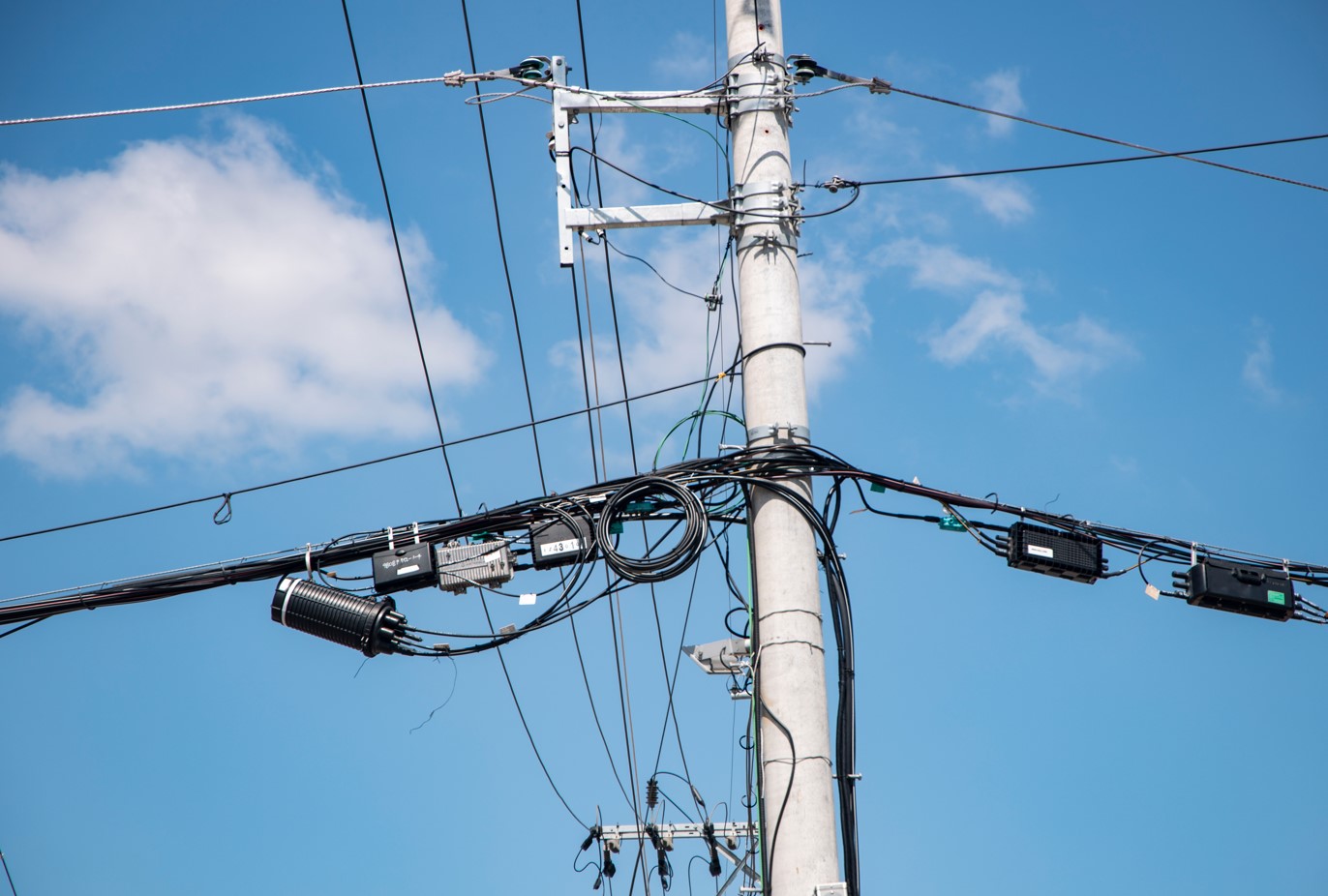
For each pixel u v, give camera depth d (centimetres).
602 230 1079
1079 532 1115
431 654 1105
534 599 1101
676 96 1085
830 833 912
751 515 1002
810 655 948
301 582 1115
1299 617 1148
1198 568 1132
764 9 1100
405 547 1116
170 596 1119
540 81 1098
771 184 1059
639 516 1078
